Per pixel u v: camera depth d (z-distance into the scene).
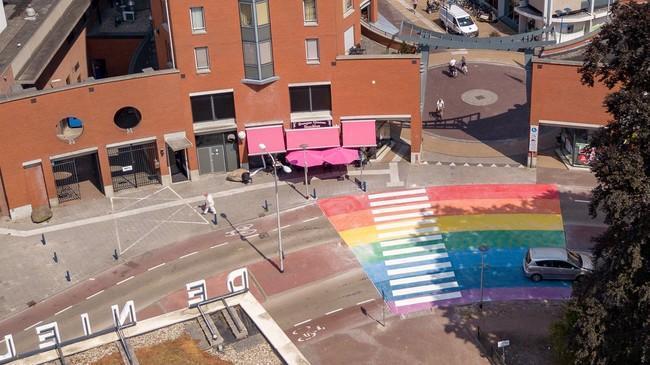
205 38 71.94
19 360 42.56
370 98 75.06
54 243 68.94
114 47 91.50
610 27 48.88
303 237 68.44
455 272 63.72
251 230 69.56
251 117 75.50
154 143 74.88
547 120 73.38
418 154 77.00
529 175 74.88
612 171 46.38
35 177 71.62
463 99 88.94
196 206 73.12
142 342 43.38
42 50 78.62
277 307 60.84
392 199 72.50
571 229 67.75
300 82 74.62
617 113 47.62
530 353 55.66
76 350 42.84
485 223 68.94
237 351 42.59
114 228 70.56
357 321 59.16
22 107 68.75
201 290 46.69
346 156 74.19
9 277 65.25
